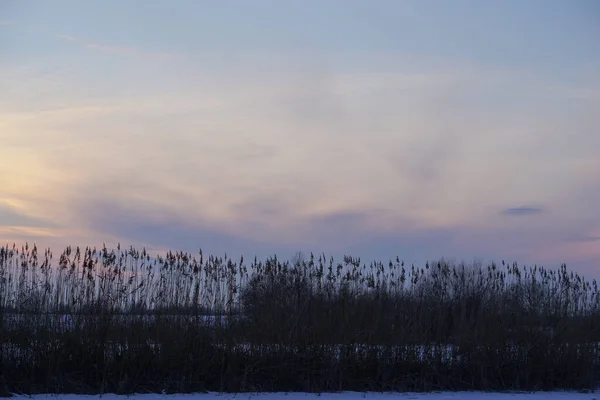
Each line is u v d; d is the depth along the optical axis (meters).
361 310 16.19
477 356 15.67
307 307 15.76
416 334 15.73
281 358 14.91
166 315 14.99
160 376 14.30
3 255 14.55
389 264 17.30
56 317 14.39
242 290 15.92
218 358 14.72
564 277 17.80
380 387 15.07
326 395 14.22
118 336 14.43
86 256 14.95
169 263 15.52
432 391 15.01
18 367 13.84
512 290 17.70
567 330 16.41
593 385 15.79
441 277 17.66
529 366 15.73
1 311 14.08
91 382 14.03
